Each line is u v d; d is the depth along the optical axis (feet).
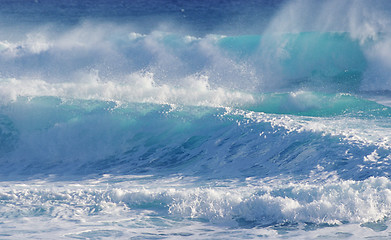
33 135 119.65
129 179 90.74
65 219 63.93
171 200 68.33
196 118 111.55
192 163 98.48
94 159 109.50
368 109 128.57
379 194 61.57
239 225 60.90
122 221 63.16
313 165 83.76
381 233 55.31
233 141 101.04
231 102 144.77
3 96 128.98
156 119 114.62
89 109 121.49
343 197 61.93
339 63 179.32
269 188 70.49
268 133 99.09
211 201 65.51
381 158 79.61
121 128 115.65
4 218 64.49
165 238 57.52
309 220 60.18
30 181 93.20
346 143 86.94
